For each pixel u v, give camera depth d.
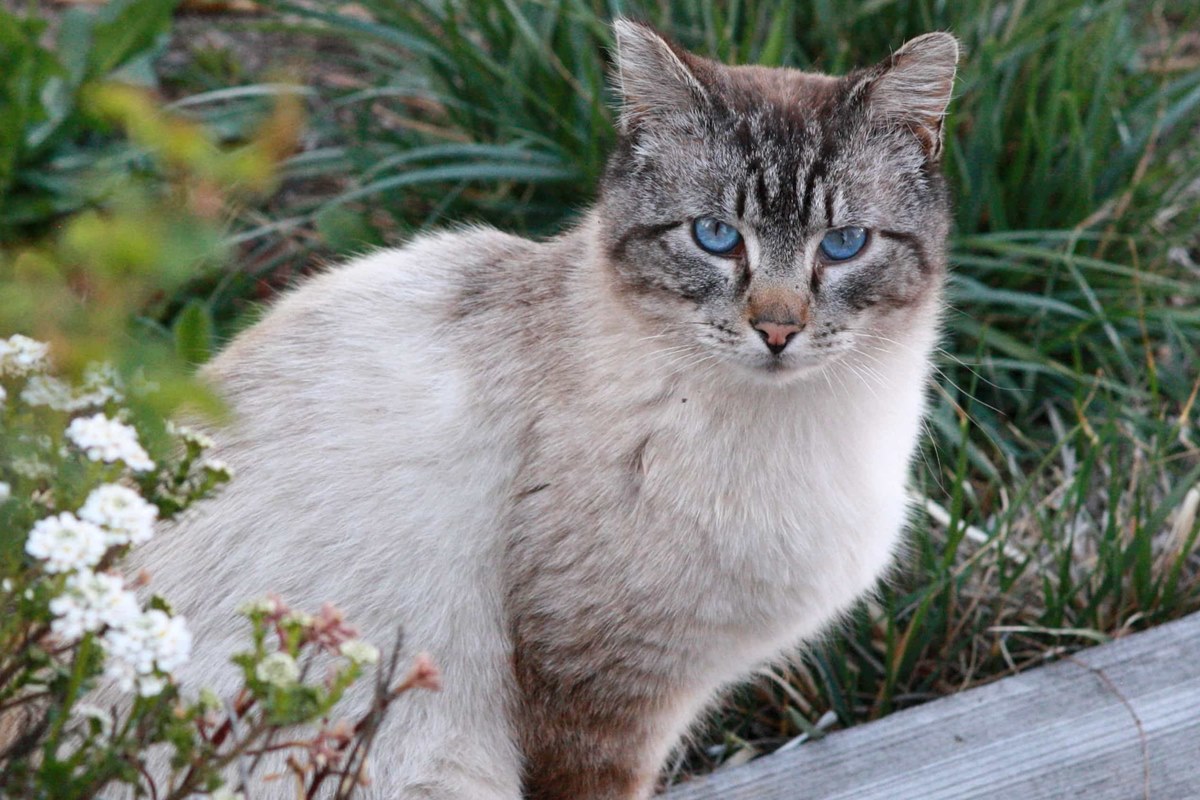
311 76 8.92
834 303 4.64
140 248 2.51
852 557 4.98
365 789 4.53
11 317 2.69
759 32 8.11
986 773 5.23
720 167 4.60
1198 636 5.77
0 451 3.12
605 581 4.66
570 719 4.91
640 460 4.64
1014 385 7.42
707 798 5.18
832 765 5.29
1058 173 7.65
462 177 7.41
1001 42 7.93
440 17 8.14
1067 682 5.58
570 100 7.76
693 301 4.63
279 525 4.62
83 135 7.87
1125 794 5.14
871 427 4.87
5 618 3.25
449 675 4.73
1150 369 6.95
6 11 7.33
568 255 4.98
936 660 6.28
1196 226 8.12
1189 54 9.23
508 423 4.79
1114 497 6.25
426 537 4.70
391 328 4.93
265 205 7.98
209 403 2.82
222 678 4.42
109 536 3.04
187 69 8.85
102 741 3.40
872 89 4.62
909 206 4.75
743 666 5.12
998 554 6.29
